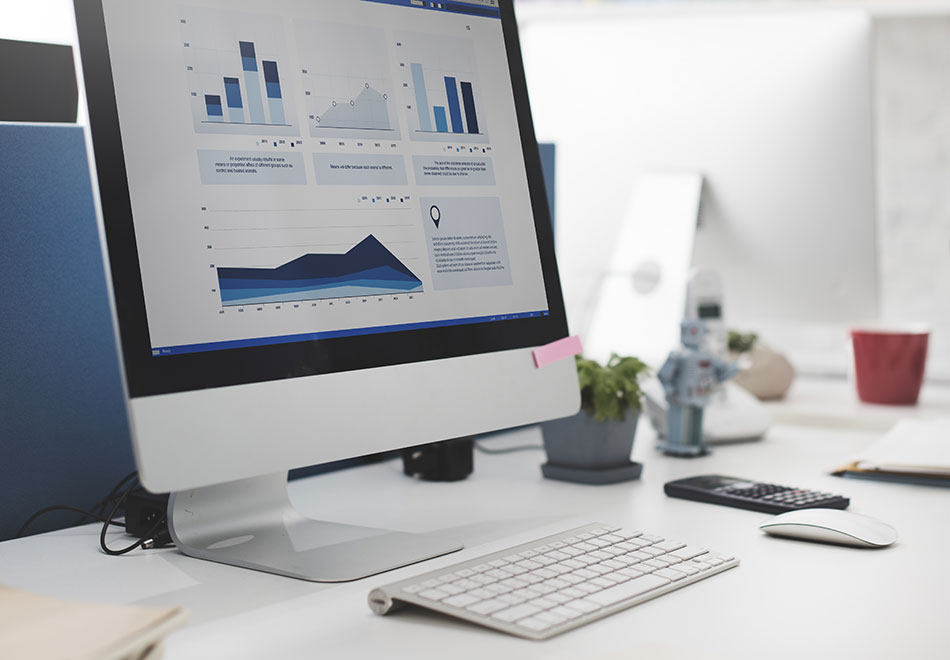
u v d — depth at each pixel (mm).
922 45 2031
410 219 984
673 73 1591
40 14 2029
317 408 872
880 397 1682
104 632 590
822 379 2041
